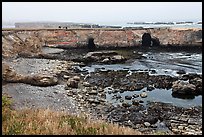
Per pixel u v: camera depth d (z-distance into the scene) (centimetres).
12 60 4344
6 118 1227
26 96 2458
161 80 3294
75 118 1359
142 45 7069
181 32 6994
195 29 7038
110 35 7025
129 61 4825
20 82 2917
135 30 7306
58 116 1384
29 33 6538
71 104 2327
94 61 4797
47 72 3603
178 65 4431
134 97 2600
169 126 1895
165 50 6334
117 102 2444
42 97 2473
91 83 3161
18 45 5225
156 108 2272
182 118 2056
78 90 2809
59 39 6856
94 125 1249
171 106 2338
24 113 1391
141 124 1933
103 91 2817
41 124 1196
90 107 2275
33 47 5575
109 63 4641
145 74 3656
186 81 3209
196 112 2195
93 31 7150
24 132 1059
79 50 6281
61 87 2895
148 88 2928
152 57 5275
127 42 6838
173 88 2744
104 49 6512
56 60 4756
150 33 7175
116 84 3108
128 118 2042
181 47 6625
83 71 3888
